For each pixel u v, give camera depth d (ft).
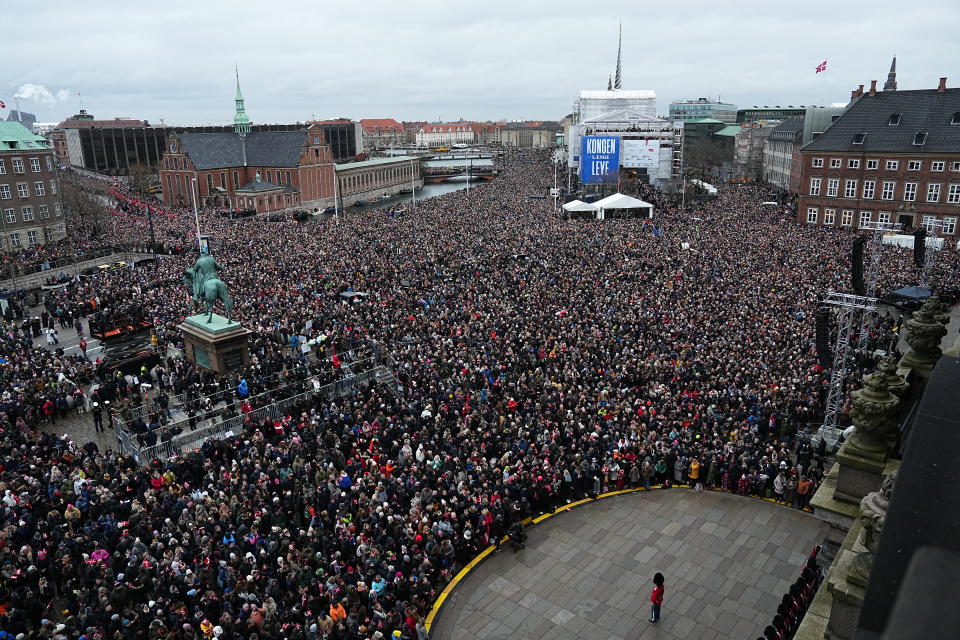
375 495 86.84
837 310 155.53
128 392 132.16
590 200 435.53
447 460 95.81
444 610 78.43
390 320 160.66
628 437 106.73
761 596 79.92
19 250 274.57
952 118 307.58
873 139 321.93
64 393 125.80
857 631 15.01
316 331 157.99
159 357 147.84
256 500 86.07
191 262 229.25
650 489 103.65
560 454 100.53
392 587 74.18
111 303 181.06
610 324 155.02
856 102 336.70
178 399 126.72
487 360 134.21
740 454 102.78
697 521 95.14
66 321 180.34
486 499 89.40
